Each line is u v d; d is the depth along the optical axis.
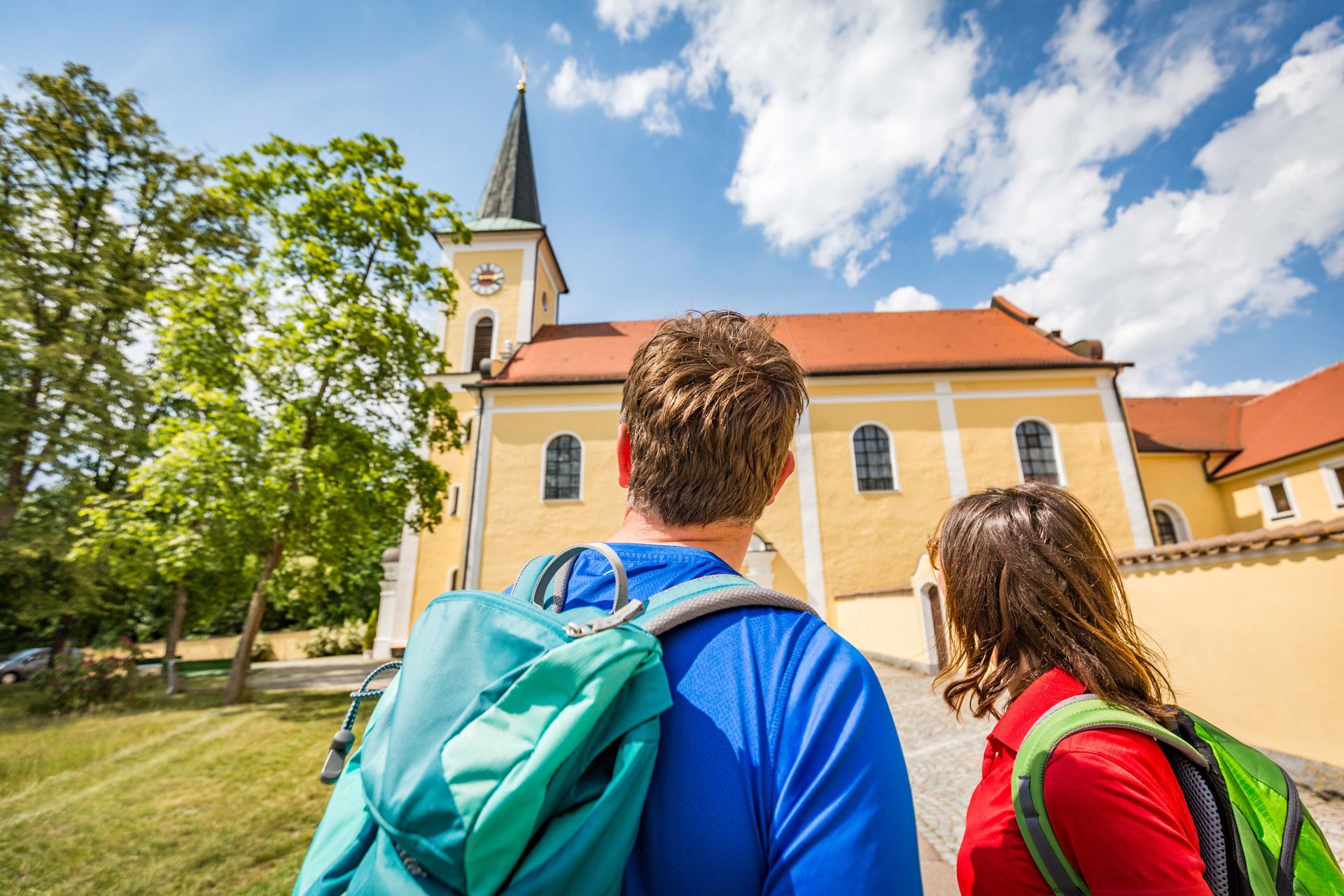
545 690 0.57
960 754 6.31
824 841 0.58
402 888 0.51
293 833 4.87
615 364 18.80
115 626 23.00
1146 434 20.05
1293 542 4.75
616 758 0.58
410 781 0.52
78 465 17.11
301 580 13.99
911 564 16.27
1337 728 4.46
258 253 18.66
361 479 11.86
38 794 5.98
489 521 16.59
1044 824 0.90
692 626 0.72
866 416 17.36
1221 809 0.89
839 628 15.71
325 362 11.59
